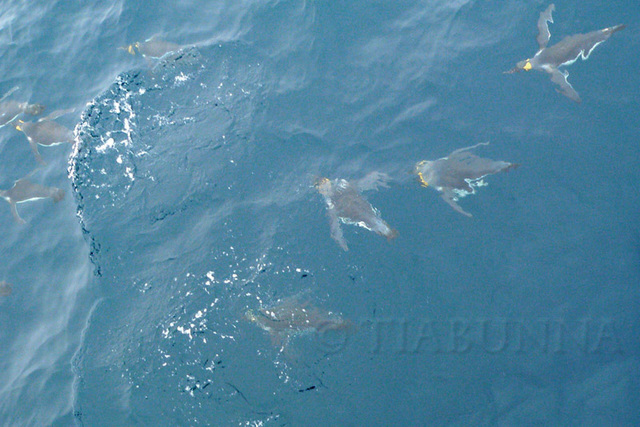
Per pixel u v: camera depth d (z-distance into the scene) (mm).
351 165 12234
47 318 11492
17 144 14516
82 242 12352
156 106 14406
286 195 12055
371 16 15164
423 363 9281
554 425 8391
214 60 15078
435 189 11297
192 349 10344
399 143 12336
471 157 11148
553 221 10414
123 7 17312
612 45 12422
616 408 8367
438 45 13977
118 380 10211
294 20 15531
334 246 10945
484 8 14289
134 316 11023
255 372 9859
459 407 8797
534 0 13891
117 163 13453
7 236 12914
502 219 10641
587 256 9891
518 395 8727
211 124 13789
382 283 10344
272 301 10602
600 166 10891
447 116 12484
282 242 11273
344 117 13188
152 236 12102
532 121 11867
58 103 15234
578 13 13281
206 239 11742
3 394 10555
